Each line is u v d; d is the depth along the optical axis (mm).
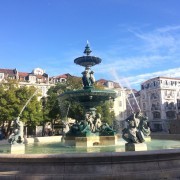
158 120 68812
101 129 13680
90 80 14680
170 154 7500
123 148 11656
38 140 17984
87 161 7094
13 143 11305
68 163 7133
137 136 9141
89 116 14023
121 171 7090
